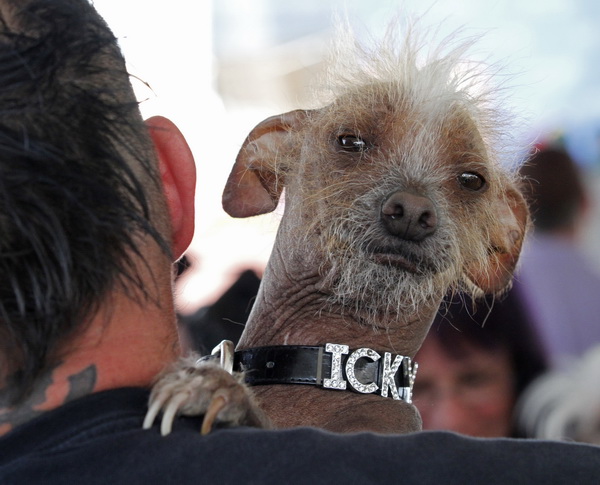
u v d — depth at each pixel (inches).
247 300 168.4
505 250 112.3
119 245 49.2
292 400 93.0
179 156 63.1
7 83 46.3
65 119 47.3
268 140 111.1
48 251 45.7
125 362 51.5
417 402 149.2
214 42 246.7
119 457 47.8
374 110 103.7
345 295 99.9
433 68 105.5
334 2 204.2
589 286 155.3
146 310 53.2
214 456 48.3
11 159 45.2
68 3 50.3
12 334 46.3
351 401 92.8
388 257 98.2
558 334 150.6
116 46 53.1
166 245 52.7
